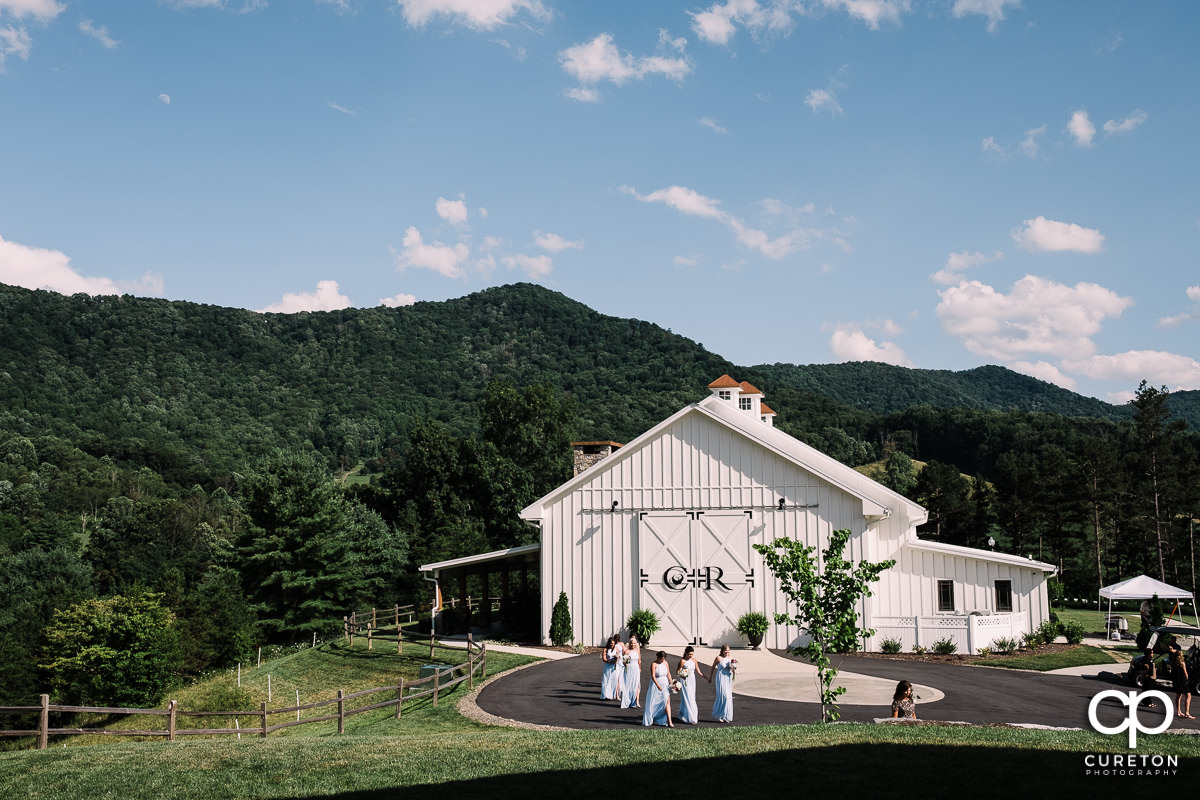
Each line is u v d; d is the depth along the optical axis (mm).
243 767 13953
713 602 31344
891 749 13586
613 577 32188
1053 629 31344
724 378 41062
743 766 12875
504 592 39250
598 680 24703
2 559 72062
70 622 40719
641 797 11570
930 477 90500
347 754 14680
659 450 32438
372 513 65125
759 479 31594
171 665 40000
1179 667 18625
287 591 53281
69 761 14578
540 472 77312
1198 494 69875
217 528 100562
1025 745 13820
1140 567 74562
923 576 32062
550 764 13523
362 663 32594
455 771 13305
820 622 16938
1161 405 71000
